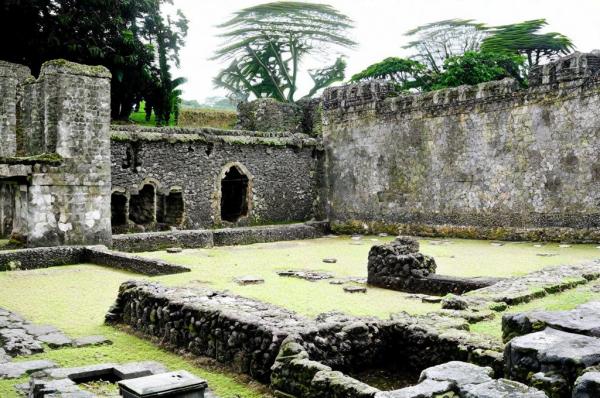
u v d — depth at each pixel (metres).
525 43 39.94
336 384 5.27
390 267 11.54
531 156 19.44
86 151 17.50
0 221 19.55
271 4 38.88
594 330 5.16
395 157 23.53
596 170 17.89
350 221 25.31
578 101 18.20
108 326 9.00
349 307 9.49
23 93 18.28
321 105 26.92
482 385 4.51
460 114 21.34
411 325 6.84
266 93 41.22
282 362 6.05
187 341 7.71
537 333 5.28
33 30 24.52
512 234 19.94
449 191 21.80
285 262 15.54
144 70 27.72
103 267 15.10
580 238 18.23
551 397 4.60
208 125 35.31
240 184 25.59
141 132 21.12
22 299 10.88
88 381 6.57
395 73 36.88
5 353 7.47
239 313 7.27
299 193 26.12
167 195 22.39
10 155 19.78
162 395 4.79
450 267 13.78
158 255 17.09
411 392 4.49
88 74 17.53
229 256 16.92
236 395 6.22
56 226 16.97
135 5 27.47
